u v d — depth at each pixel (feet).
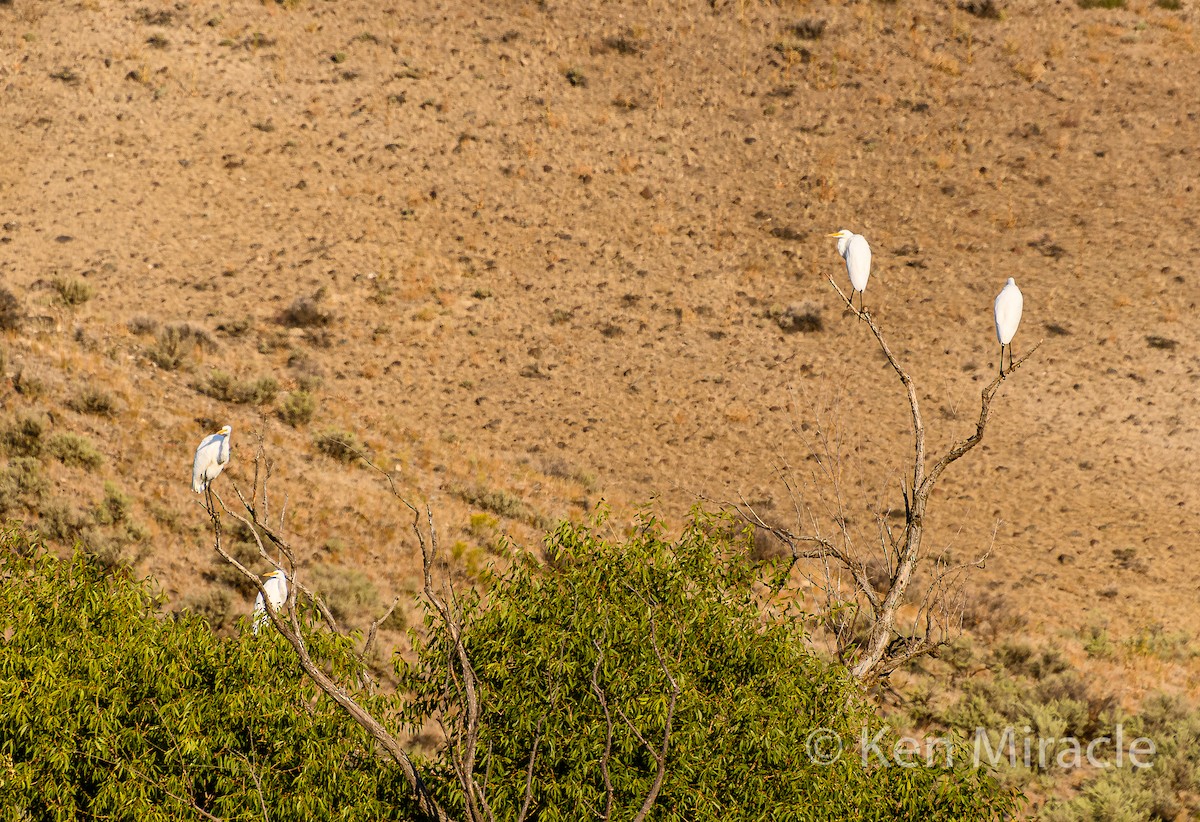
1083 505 275.18
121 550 171.94
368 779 75.15
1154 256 382.01
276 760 75.72
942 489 279.28
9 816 70.49
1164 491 283.79
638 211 401.90
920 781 79.30
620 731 73.56
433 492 229.66
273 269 351.67
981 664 168.55
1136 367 334.85
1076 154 429.38
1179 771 134.82
